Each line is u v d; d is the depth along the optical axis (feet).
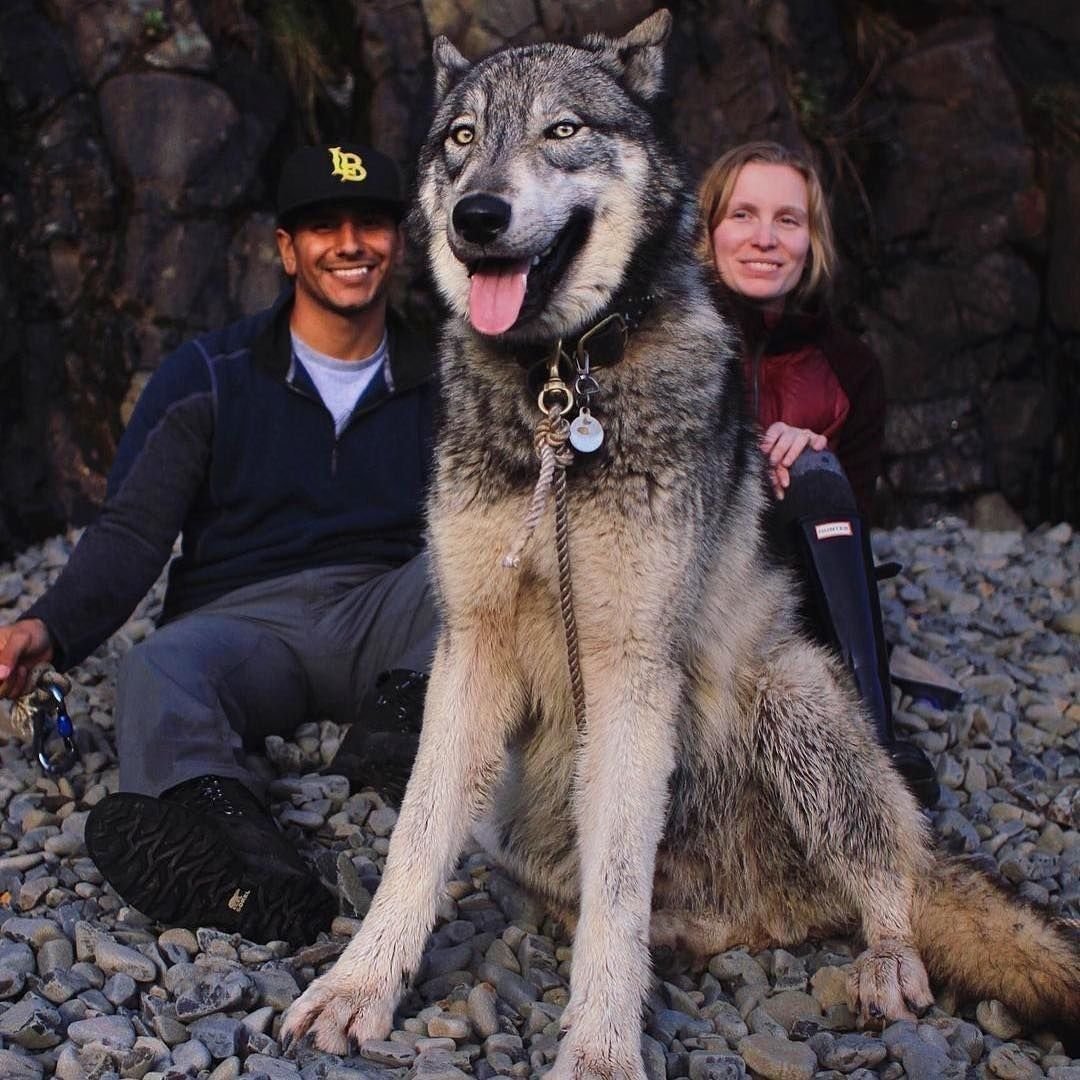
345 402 8.34
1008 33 14.42
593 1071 6.00
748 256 8.36
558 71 6.75
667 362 6.61
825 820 6.90
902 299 13.38
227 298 11.90
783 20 13.83
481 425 6.61
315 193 7.93
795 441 7.77
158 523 7.90
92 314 11.76
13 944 6.56
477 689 6.69
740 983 6.82
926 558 11.37
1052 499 13.32
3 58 11.73
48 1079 6.01
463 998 6.49
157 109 11.87
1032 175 13.39
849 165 13.60
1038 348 13.37
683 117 13.10
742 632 6.99
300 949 6.76
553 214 6.52
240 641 7.94
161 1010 6.31
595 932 6.26
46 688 7.47
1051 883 7.55
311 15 13.14
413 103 12.81
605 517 6.45
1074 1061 6.31
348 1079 5.97
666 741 6.48
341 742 7.97
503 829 7.03
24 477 11.46
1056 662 9.70
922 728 8.75
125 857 6.62
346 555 8.34
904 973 6.60
